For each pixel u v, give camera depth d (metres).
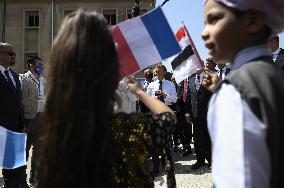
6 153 3.02
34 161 1.53
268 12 1.42
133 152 1.53
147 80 8.60
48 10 27.55
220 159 1.26
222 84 1.38
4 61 5.68
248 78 1.34
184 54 3.24
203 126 7.08
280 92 1.33
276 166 1.26
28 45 27.66
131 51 2.12
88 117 1.41
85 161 1.40
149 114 1.62
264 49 1.48
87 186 1.40
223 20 1.46
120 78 1.56
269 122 1.27
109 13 27.17
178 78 3.27
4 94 5.58
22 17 27.69
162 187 5.88
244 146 1.23
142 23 2.13
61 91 1.42
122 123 1.55
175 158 8.81
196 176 6.87
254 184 1.21
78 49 1.44
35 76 7.06
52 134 1.42
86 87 1.42
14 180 5.50
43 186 1.43
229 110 1.30
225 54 1.51
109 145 1.46
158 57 2.13
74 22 1.49
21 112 5.82
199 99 6.97
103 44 1.47
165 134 1.60
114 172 1.49
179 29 3.26
